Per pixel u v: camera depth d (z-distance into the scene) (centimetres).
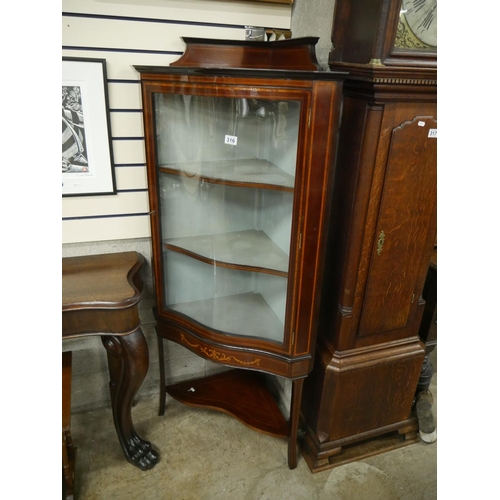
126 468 153
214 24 141
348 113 119
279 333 135
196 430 171
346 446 163
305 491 146
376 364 142
